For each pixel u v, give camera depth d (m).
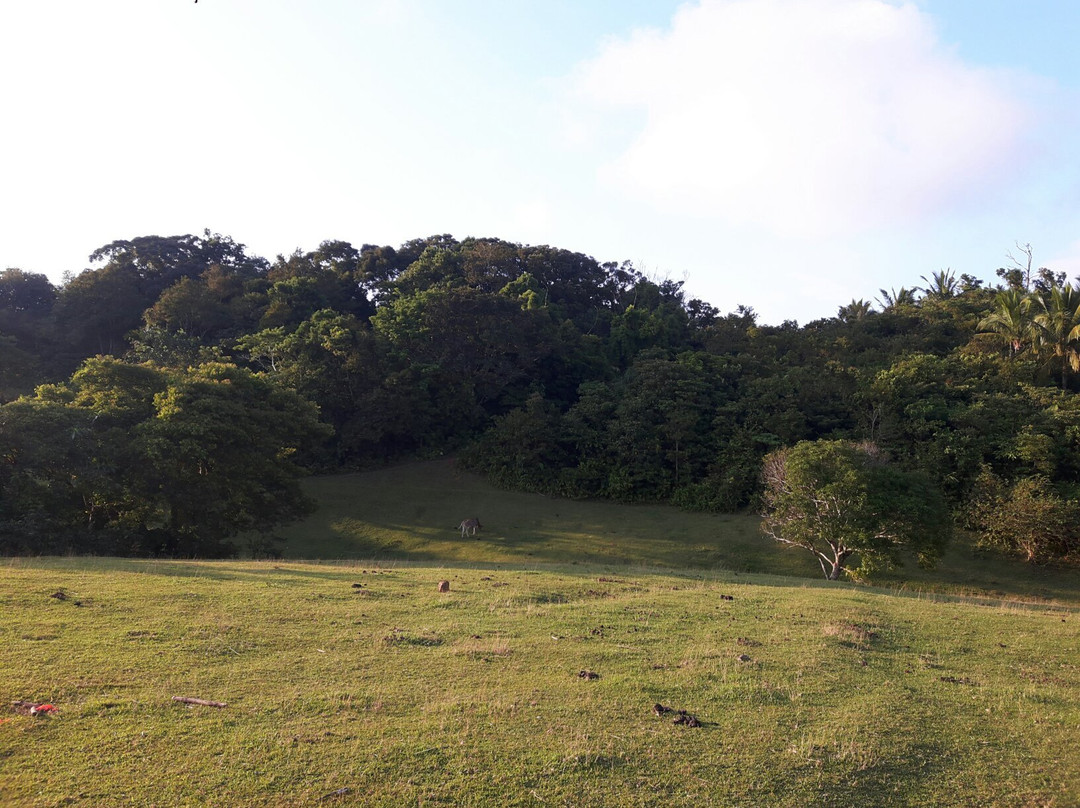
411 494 46.88
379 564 23.69
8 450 23.83
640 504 45.19
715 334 63.16
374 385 49.34
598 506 45.19
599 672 10.14
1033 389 42.75
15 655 9.27
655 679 9.88
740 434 44.25
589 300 74.94
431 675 9.59
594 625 13.12
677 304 77.00
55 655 9.39
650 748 7.50
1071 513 32.78
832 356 55.25
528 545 39.41
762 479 36.69
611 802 6.41
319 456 49.31
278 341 49.50
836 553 28.64
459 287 56.78
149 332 52.47
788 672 10.54
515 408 53.00
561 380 58.69
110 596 12.98
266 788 6.30
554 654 10.95
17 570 15.30
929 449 39.78
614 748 7.43
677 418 45.12
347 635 11.44
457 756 7.05
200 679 8.93
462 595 15.55
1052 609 21.72
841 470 28.19
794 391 46.91
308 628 11.76
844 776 7.21
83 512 27.19
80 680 8.55
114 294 62.97
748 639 12.45
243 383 31.95
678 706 8.91
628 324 64.81
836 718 8.75
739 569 35.66
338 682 9.14
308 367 47.97
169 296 58.44
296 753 6.96
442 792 6.39
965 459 38.22
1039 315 48.19
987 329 57.44
